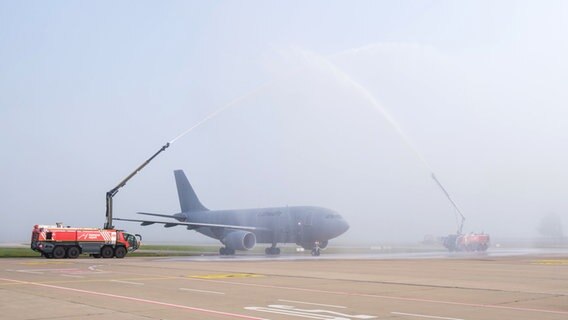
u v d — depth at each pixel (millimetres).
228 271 32656
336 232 65062
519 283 24672
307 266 38438
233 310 15906
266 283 24625
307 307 16594
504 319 14336
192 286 23141
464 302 17859
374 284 24156
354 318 14508
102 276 28625
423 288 22344
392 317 14695
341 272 31750
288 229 67812
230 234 66188
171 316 14758
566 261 46094
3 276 28547
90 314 15125
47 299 18484
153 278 27375
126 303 17453
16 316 14789
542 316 14867
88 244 54188
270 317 14609
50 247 52438
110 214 58094
